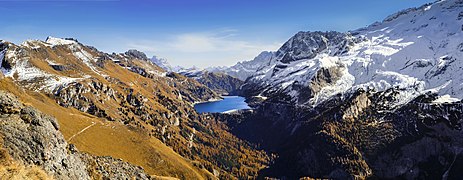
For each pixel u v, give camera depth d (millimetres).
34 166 45625
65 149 55812
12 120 49875
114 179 66750
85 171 59031
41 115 55562
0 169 41031
